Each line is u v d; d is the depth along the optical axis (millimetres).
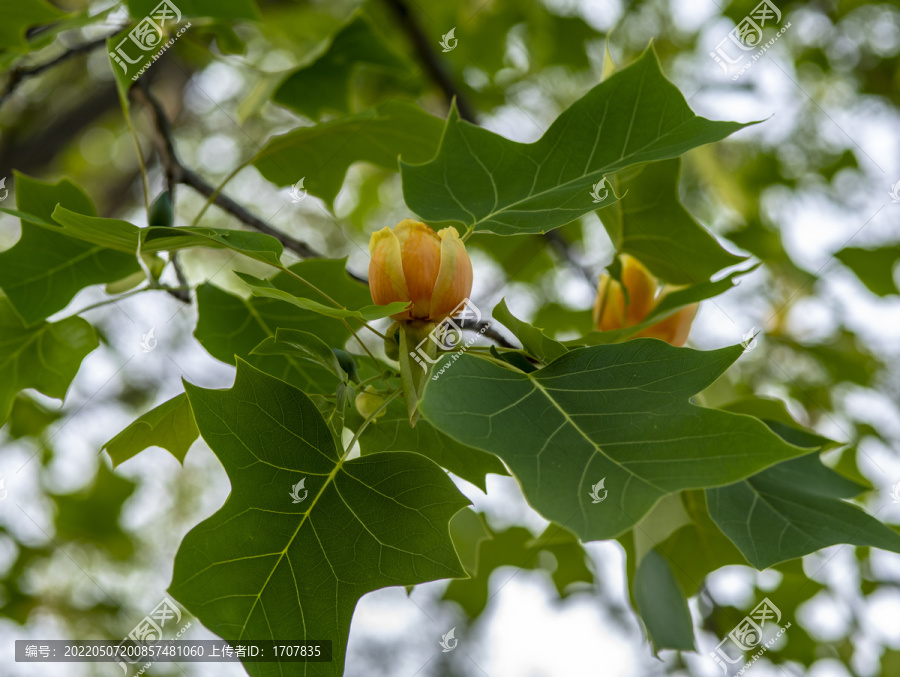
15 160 2746
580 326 2055
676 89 1143
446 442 1177
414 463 1101
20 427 2086
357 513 1100
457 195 1149
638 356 1079
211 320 1234
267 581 1087
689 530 1276
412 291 1101
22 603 2414
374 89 2506
